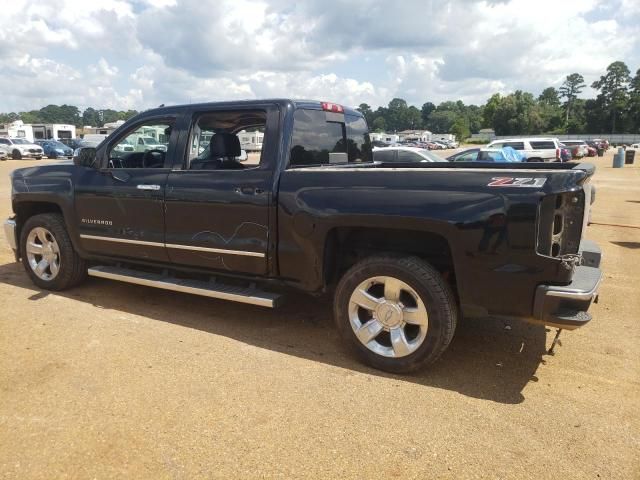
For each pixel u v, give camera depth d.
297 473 2.63
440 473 2.64
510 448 2.85
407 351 3.62
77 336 4.29
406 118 187.00
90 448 2.81
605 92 121.75
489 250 3.32
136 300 5.25
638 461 2.75
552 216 3.23
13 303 5.09
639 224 10.65
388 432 2.99
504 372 3.78
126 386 3.46
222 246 4.30
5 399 3.29
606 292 5.71
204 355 3.96
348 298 3.81
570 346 4.26
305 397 3.36
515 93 125.69
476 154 17.64
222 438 2.90
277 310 5.00
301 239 3.94
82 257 5.28
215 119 4.51
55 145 40.66
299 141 4.29
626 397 3.43
